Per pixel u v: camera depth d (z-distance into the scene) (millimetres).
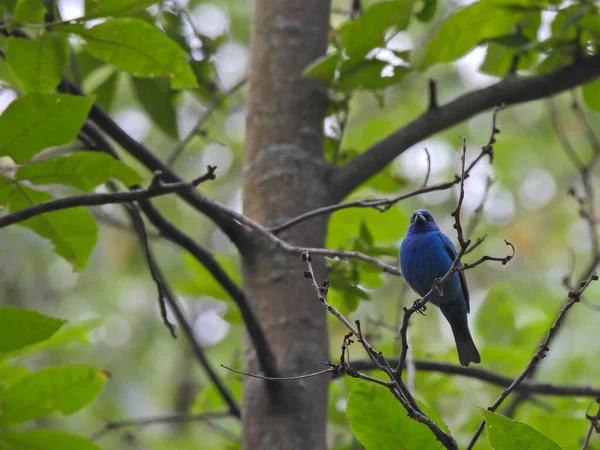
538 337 12906
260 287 8648
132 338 20062
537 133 22094
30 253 19703
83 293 20359
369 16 8844
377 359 5836
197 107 20250
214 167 7066
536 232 22281
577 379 13859
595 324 18953
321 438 8188
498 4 9664
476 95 9445
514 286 21594
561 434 10352
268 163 9102
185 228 21016
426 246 10469
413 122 9406
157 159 8344
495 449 5473
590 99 11031
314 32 9680
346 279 9648
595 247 10594
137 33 7586
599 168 22234
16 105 6602
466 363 10016
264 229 7617
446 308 10203
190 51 11203
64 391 7520
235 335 19547
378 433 5914
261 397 8164
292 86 9406
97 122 8078
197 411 12797
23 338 6941
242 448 8203
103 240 20734
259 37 9688
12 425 7488
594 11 9484
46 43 7801
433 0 10242
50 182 7547
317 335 8500
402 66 9273
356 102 21203
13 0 8477
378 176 11859
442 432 5602
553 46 9633
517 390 9211
